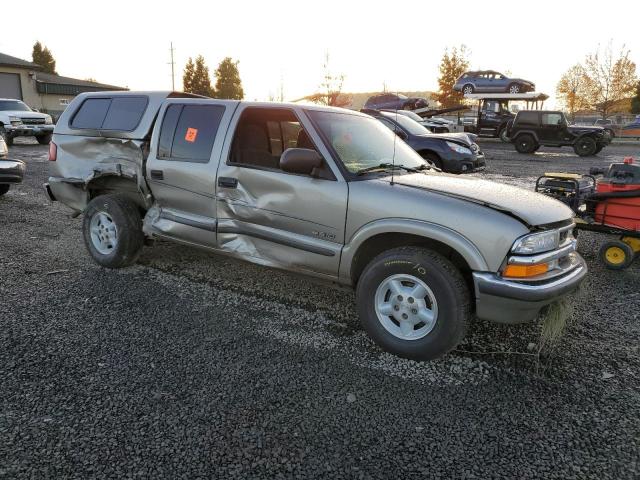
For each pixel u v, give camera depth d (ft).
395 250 10.85
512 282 9.71
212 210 13.66
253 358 10.86
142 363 10.49
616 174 18.47
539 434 8.54
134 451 7.85
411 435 8.44
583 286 14.20
